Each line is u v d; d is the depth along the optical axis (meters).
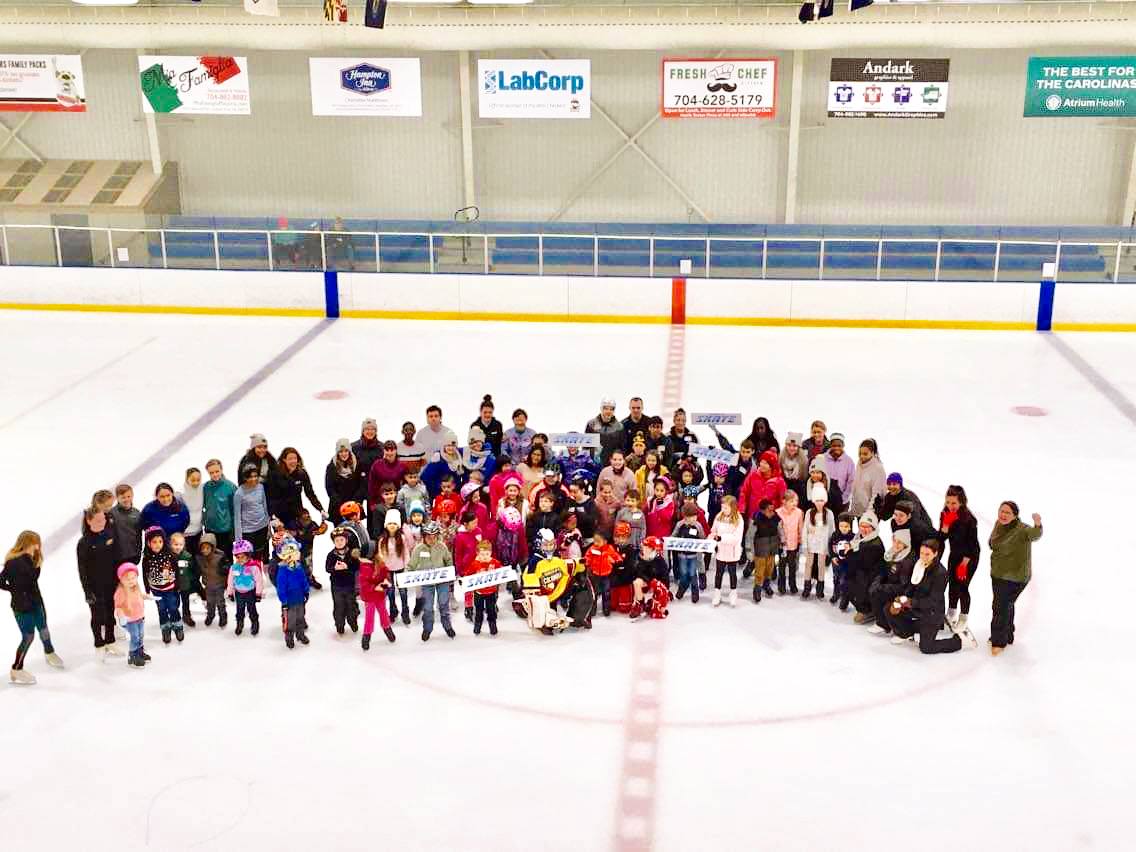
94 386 19.19
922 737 9.14
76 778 8.62
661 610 11.19
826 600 11.62
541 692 9.84
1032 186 27.22
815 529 11.32
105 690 9.85
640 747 9.03
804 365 20.42
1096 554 12.59
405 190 28.78
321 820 8.15
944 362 20.59
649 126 27.72
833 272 23.91
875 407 18.00
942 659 10.38
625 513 11.23
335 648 10.63
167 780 8.61
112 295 24.50
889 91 24.78
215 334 22.75
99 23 25.72
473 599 10.91
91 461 15.61
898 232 26.78
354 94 25.48
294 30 25.69
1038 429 16.94
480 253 23.83
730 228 27.00
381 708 9.59
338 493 12.08
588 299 23.62
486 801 8.36
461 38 25.81
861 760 8.84
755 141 27.50
